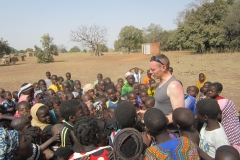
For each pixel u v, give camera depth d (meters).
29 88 6.15
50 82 10.41
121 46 70.56
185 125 2.96
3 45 43.44
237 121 3.82
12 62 44.97
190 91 6.38
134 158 2.34
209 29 35.31
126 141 2.35
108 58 46.19
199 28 36.25
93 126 2.64
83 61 41.12
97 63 35.41
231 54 31.02
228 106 3.80
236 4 34.62
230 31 34.62
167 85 3.55
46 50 42.88
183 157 2.43
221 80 15.55
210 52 36.31
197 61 27.34
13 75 25.81
